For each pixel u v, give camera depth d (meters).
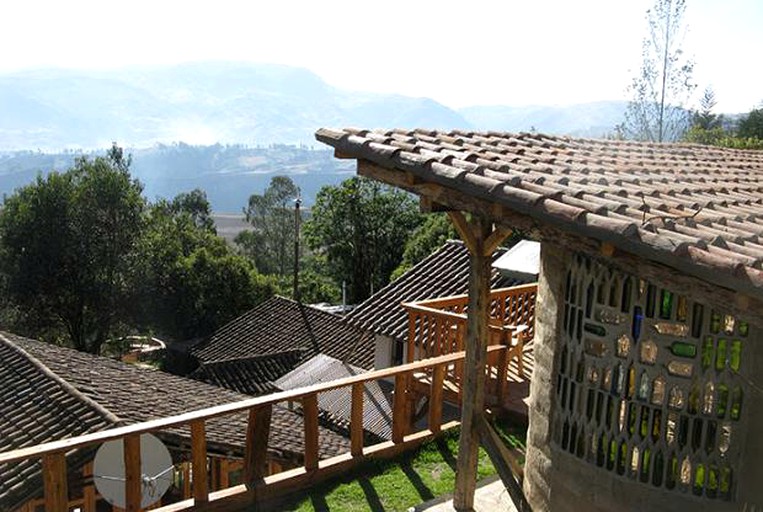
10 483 8.52
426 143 4.99
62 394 11.23
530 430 5.00
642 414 4.08
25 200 32.53
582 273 4.40
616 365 4.20
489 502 5.55
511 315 10.19
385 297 16.75
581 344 4.42
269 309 28.30
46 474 4.40
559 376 4.64
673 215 3.60
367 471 6.07
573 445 4.51
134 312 35.41
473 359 5.19
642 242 3.11
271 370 22.66
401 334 15.02
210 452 10.23
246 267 39.41
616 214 3.43
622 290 4.14
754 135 24.52
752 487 3.76
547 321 4.75
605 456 4.28
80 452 8.73
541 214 3.56
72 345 33.94
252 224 68.06
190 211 60.84
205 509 5.14
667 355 3.96
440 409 6.73
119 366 15.41
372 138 4.89
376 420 13.98
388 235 40.50
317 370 18.55
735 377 3.79
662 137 23.72
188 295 36.69
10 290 32.00
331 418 14.99
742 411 3.78
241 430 11.43
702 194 4.70
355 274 41.16
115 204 33.62
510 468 5.19
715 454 3.87
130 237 34.69
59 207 32.38
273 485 5.50
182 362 33.62
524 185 3.87
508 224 4.11
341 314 27.84
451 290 16.22
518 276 11.87
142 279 35.12
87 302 33.56
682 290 3.29
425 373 8.45
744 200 4.72
